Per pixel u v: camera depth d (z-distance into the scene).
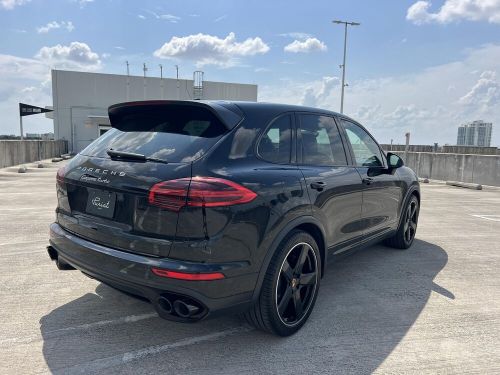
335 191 3.65
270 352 2.98
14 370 2.67
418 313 3.73
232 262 2.64
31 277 4.32
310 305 3.42
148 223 2.61
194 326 3.34
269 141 3.16
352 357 2.95
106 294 3.91
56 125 34.81
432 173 18.31
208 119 2.98
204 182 2.54
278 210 2.91
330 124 4.01
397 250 5.84
